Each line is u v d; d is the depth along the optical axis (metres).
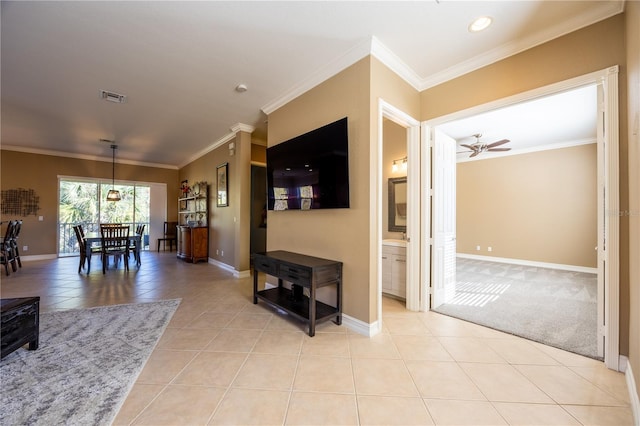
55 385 1.71
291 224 3.29
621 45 1.90
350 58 2.56
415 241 3.08
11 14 2.04
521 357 2.07
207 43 2.44
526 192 6.09
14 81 3.07
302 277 2.52
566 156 5.61
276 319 2.80
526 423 1.42
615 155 1.90
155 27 2.22
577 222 5.47
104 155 6.96
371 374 1.85
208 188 6.22
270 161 3.52
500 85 2.49
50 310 3.03
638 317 1.49
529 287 4.08
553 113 4.03
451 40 2.35
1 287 3.99
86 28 2.22
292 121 3.32
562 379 1.80
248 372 1.86
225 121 4.45
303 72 2.90
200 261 6.16
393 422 1.43
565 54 2.14
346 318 2.62
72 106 3.78
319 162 2.80
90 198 7.20
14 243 5.11
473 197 6.88
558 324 2.68
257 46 2.48
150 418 1.44
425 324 2.69
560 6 1.95
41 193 6.39
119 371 1.87
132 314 2.93
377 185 2.49
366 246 2.44
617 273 1.88
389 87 2.63
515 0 1.90
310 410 1.51
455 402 1.58
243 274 4.73
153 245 8.02
